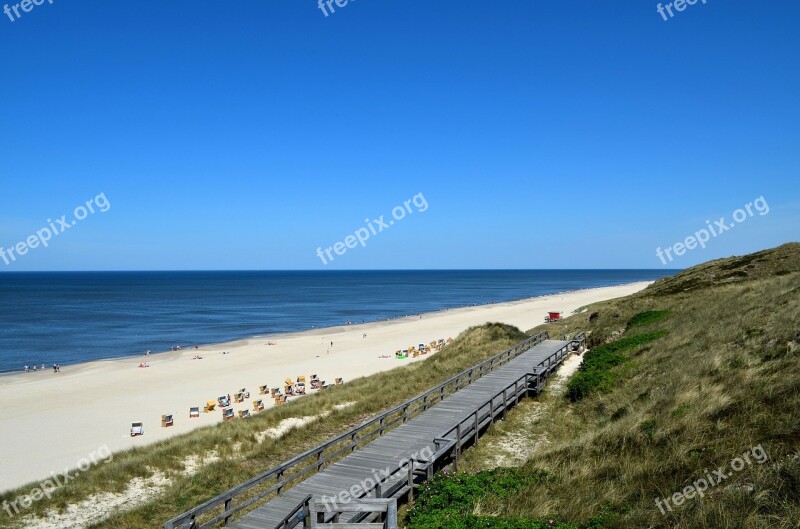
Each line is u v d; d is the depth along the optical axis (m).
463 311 89.94
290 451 15.24
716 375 11.60
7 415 28.91
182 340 64.81
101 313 98.69
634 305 30.81
